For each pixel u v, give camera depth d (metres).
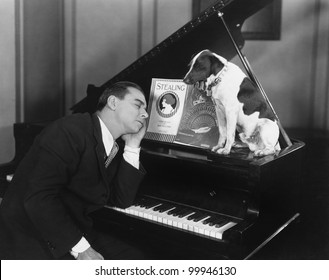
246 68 2.23
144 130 2.17
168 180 2.24
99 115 2.04
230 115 2.14
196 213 2.08
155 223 2.03
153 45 6.14
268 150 2.13
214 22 2.25
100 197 1.96
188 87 2.38
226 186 2.05
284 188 2.20
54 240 1.79
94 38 5.68
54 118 4.67
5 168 2.78
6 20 3.66
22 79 3.91
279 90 6.81
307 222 2.76
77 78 5.55
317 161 4.71
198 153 2.38
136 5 5.97
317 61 6.69
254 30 6.68
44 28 4.33
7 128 3.75
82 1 5.52
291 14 6.65
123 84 2.04
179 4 6.18
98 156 1.91
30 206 1.75
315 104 6.77
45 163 1.78
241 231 1.78
